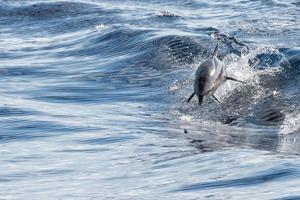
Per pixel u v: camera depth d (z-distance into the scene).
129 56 51.22
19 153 28.17
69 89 43.78
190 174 23.08
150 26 62.22
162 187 21.62
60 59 53.44
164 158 26.30
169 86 43.66
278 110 36.44
